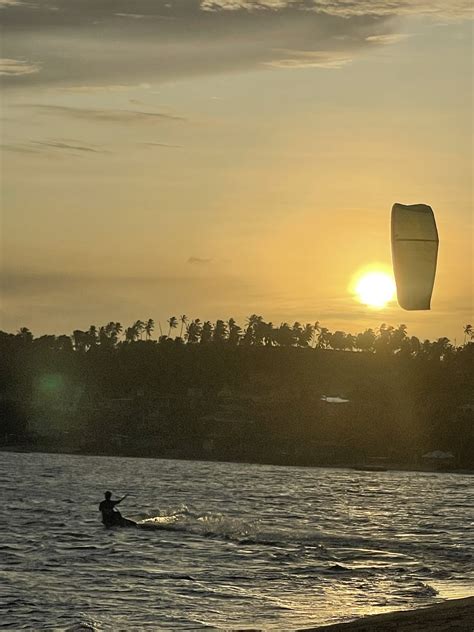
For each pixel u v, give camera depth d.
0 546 48.34
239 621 28.95
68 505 79.00
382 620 23.70
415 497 109.50
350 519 69.94
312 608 31.00
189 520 62.03
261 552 45.78
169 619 29.31
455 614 24.25
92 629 27.88
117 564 41.59
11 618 29.66
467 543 50.91
